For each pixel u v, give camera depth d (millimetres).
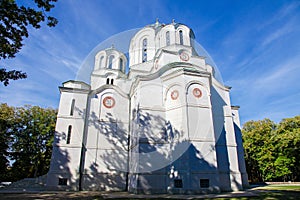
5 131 27531
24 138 29094
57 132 19250
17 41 8180
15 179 28984
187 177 13555
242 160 20688
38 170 30578
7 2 7148
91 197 12820
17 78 9039
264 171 31688
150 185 14281
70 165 18406
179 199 11117
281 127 28906
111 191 17359
